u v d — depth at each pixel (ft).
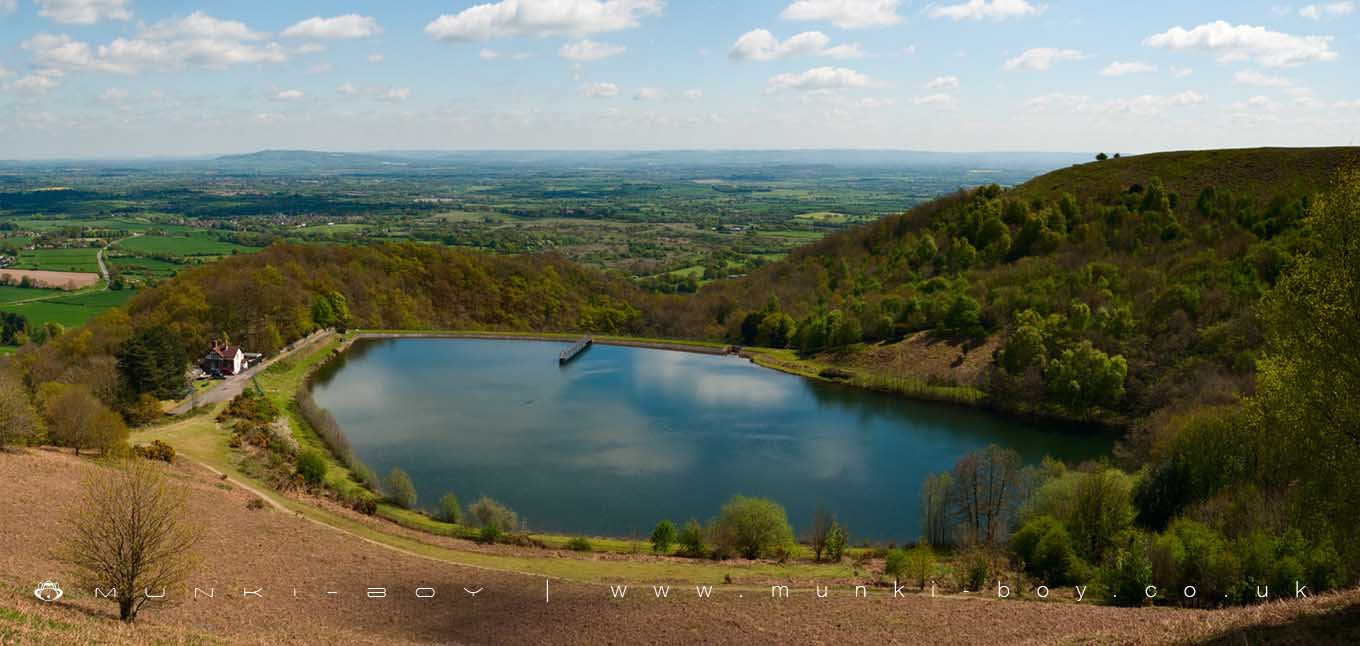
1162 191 603.26
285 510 254.27
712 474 346.95
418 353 613.52
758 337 645.51
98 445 290.76
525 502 310.45
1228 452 231.30
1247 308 404.98
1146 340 434.30
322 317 622.54
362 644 151.53
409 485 295.48
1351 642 107.34
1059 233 604.49
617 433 408.05
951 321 531.50
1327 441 115.44
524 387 512.63
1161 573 180.34
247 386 438.81
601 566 225.56
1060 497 236.43
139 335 394.52
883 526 291.79
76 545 136.67
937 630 162.40
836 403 474.49
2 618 115.03
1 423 262.47
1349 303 112.78
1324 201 117.91
